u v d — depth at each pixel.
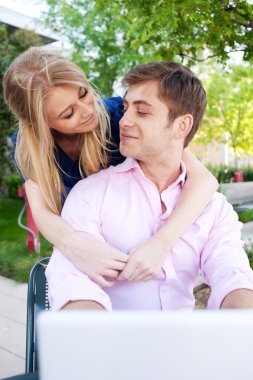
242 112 14.43
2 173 9.51
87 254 1.10
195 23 3.39
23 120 1.41
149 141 1.20
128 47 8.92
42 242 5.45
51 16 9.24
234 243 1.25
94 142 1.56
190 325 0.48
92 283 1.04
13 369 2.65
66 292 1.01
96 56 9.82
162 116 1.19
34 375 0.95
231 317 0.48
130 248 1.26
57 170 1.51
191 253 1.26
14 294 3.95
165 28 3.33
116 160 1.67
